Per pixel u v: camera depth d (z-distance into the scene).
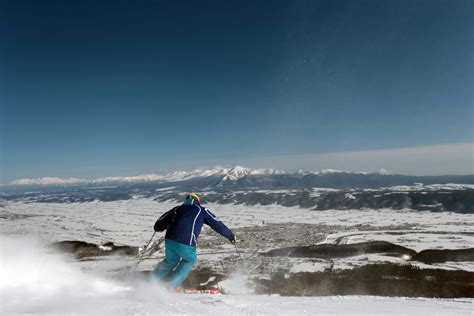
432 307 4.41
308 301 4.76
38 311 3.43
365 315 3.76
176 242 5.76
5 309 3.57
